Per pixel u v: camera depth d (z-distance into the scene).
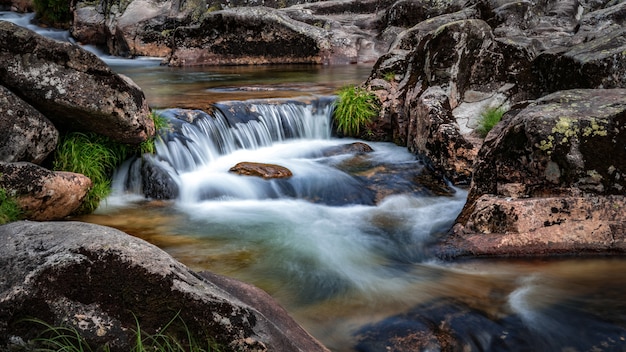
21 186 5.04
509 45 7.98
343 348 3.63
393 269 4.89
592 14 13.38
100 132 6.22
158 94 9.54
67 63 5.59
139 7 16.23
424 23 12.08
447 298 4.32
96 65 5.74
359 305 4.22
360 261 5.06
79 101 5.63
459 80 7.93
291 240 5.50
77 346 2.44
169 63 15.00
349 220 6.08
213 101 8.58
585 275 4.67
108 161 6.38
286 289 4.48
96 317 2.50
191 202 6.50
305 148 8.29
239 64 15.30
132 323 2.53
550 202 5.12
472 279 4.66
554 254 5.02
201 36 15.12
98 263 2.60
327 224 5.95
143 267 2.63
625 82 6.54
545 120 5.26
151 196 6.57
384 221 6.05
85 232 2.82
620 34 7.03
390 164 7.64
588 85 6.80
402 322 3.94
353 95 8.71
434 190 6.91
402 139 8.45
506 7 13.59
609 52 6.69
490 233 5.21
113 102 5.86
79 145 6.11
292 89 10.21
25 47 5.43
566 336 3.80
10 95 5.36
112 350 2.47
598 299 4.27
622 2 14.30
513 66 7.96
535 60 7.81
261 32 15.11
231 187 6.75
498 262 4.96
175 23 15.93
